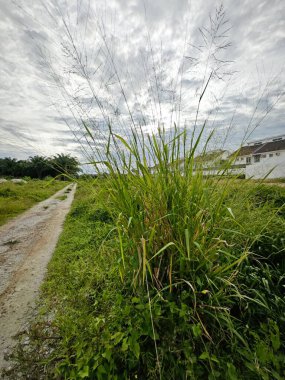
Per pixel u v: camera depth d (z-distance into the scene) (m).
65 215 8.55
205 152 1.74
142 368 1.29
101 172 1.65
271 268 1.80
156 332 1.21
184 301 1.36
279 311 1.47
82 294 1.97
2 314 2.47
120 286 1.75
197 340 1.27
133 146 1.60
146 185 1.52
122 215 1.54
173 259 1.46
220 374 1.11
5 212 9.15
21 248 4.82
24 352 1.51
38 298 2.71
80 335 1.42
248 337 1.36
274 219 2.14
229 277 1.45
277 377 1.09
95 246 3.62
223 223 1.56
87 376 1.20
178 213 1.44
